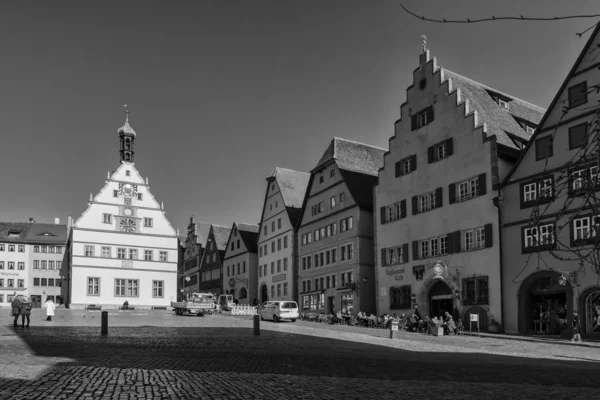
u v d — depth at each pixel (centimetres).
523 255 3606
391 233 4859
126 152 8138
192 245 10638
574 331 3022
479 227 3969
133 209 8038
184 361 1773
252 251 8044
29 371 1447
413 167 4675
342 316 4912
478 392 1213
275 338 2850
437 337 3328
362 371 1588
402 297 4662
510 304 3672
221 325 3947
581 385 1360
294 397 1118
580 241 580
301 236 6500
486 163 3944
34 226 11406
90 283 7638
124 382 1284
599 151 486
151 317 5078
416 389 1246
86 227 7719
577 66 3388
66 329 3362
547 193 552
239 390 1194
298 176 7481
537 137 3594
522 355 2275
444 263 4200
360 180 5741
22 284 10881
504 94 4972
